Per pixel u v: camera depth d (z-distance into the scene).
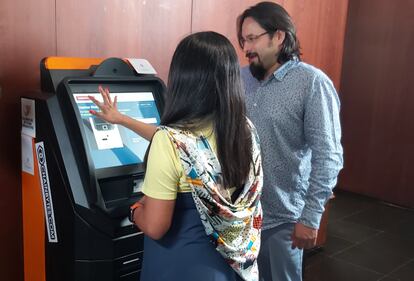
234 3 2.52
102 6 1.95
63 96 1.52
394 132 4.60
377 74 4.64
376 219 4.18
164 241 1.25
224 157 1.18
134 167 1.62
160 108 1.78
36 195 1.67
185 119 1.18
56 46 1.83
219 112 1.17
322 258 3.30
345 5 3.23
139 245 1.60
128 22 2.05
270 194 1.80
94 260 1.49
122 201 1.58
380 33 4.55
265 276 1.87
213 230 1.19
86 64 1.69
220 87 1.16
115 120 1.51
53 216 1.57
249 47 1.76
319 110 1.67
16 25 1.71
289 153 1.77
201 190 1.15
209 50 1.15
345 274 3.08
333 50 3.22
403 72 4.47
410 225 4.07
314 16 2.98
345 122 4.92
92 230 1.46
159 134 1.17
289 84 1.73
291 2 2.78
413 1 4.31
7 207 1.79
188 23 2.30
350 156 4.94
